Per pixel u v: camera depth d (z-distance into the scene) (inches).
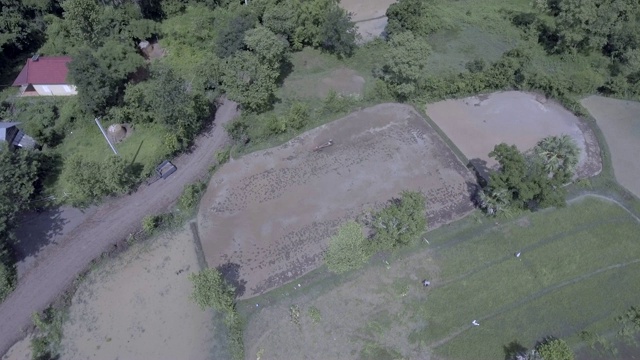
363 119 2839.6
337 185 2524.6
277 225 2378.2
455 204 2415.1
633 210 2381.9
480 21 3491.6
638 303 2058.3
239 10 3216.0
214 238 2342.5
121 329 2064.5
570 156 2224.4
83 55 2694.4
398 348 1958.7
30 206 2453.2
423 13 3400.6
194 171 2620.6
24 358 1990.7
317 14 3181.6
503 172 2212.1
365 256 2034.9
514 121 2802.7
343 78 3132.4
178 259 2282.2
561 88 2842.0
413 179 2532.0
